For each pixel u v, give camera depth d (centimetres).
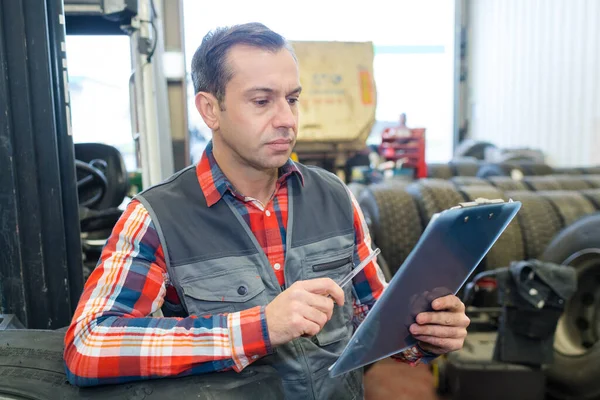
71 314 136
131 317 79
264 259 91
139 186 312
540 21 582
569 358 194
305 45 311
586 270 200
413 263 68
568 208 262
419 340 88
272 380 79
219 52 85
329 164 343
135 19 221
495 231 77
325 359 94
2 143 124
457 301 84
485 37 695
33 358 84
